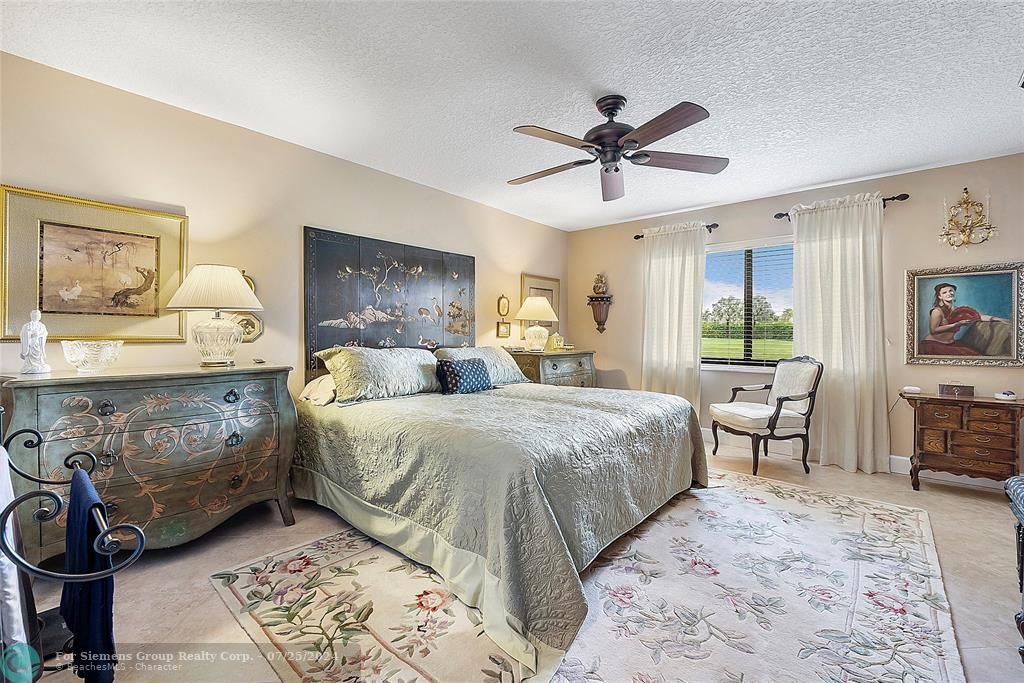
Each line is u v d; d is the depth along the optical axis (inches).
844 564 84.0
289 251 121.3
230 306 94.9
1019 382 123.9
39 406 70.7
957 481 133.1
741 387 164.7
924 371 137.6
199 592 73.9
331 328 129.6
